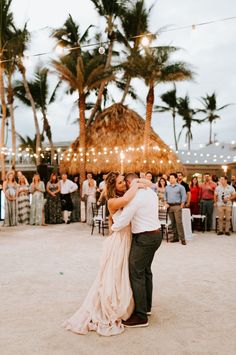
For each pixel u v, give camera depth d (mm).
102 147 21531
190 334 3879
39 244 9352
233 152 26938
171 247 9062
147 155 19297
